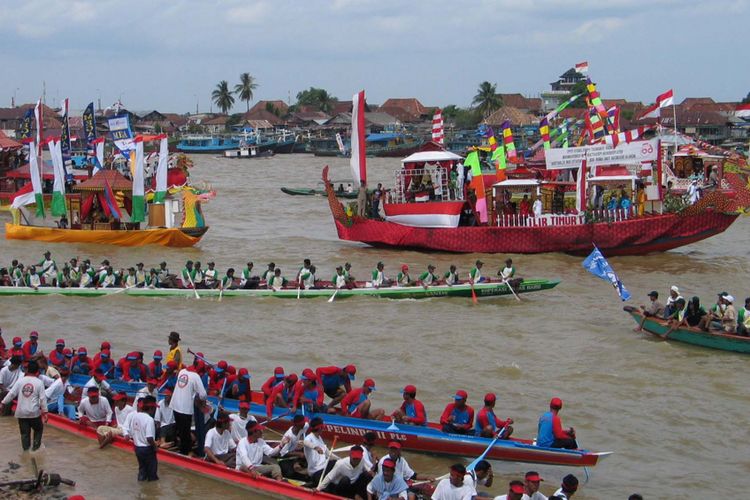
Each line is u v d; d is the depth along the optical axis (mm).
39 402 19422
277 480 17453
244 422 18969
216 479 18188
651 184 54625
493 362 28453
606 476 20016
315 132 188000
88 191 52000
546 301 37125
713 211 45812
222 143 172000
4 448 19969
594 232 45969
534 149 89125
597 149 47188
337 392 21469
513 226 46625
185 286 37156
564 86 184500
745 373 27281
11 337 30922
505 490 18969
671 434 22531
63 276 37750
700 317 30125
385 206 48969
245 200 81500
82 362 23328
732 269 44594
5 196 71500
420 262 45875
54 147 51562
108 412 20859
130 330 32125
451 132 174875
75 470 18828
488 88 184125
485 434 19500
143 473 18188
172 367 20453
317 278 41156
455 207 47219
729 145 132625
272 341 30812
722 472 20328
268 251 49844
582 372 27422
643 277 42312
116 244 50312
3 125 182750
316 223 64688
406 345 30344
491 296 36844
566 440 19125
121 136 61969
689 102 170500
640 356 28984
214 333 31781
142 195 50625
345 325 32938
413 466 19797
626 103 171375
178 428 19062
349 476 16844
